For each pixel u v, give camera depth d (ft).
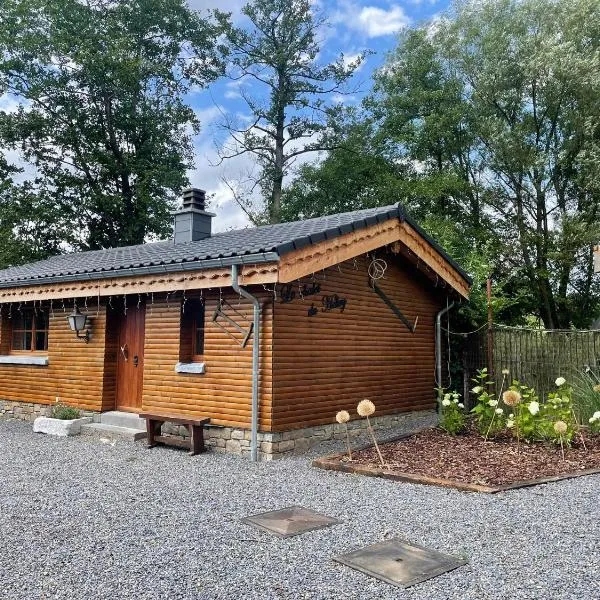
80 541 15.37
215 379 28.19
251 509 18.42
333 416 29.78
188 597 12.03
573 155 65.57
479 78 69.31
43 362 37.14
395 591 12.34
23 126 77.92
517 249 66.33
